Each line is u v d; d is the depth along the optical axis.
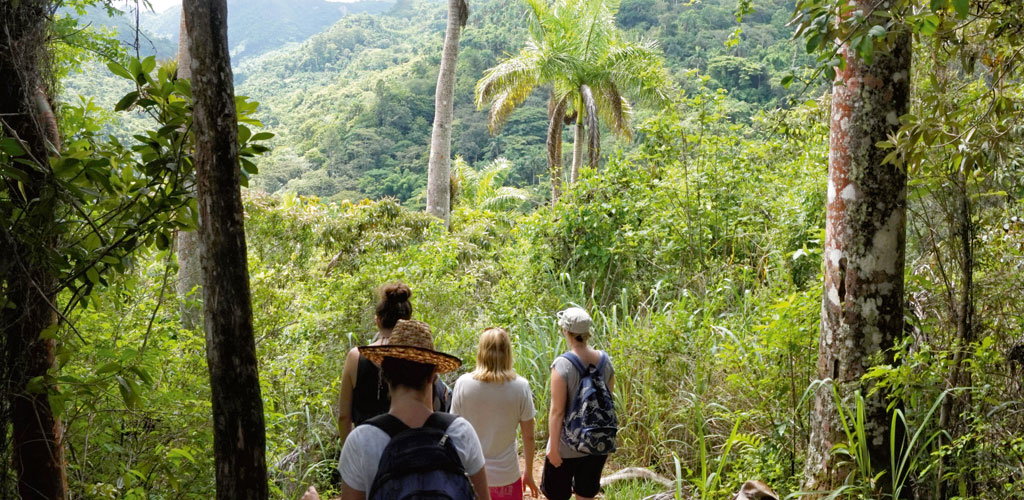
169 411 4.21
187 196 3.43
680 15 74.19
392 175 79.94
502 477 4.20
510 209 33.88
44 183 3.01
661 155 10.55
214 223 2.56
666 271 9.88
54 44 3.41
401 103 89.56
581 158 26.03
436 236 12.70
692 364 6.62
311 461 6.28
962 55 4.64
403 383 2.59
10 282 2.98
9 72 3.03
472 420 4.18
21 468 3.08
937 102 4.24
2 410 3.01
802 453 5.33
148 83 3.28
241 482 2.56
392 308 4.05
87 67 10.20
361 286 8.55
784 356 5.49
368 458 2.47
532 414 4.34
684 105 10.42
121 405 4.03
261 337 7.46
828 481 4.83
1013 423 4.31
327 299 8.41
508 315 9.38
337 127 89.44
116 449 3.84
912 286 5.30
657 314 7.42
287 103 115.69
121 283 3.94
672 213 10.06
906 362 4.41
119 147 3.50
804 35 3.80
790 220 8.81
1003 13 4.19
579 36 24.22
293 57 147.75
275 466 5.55
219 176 2.56
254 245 11.40
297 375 6.72
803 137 11.17
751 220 9.73
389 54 126.25
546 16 24.20
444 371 2.70
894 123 4.61
